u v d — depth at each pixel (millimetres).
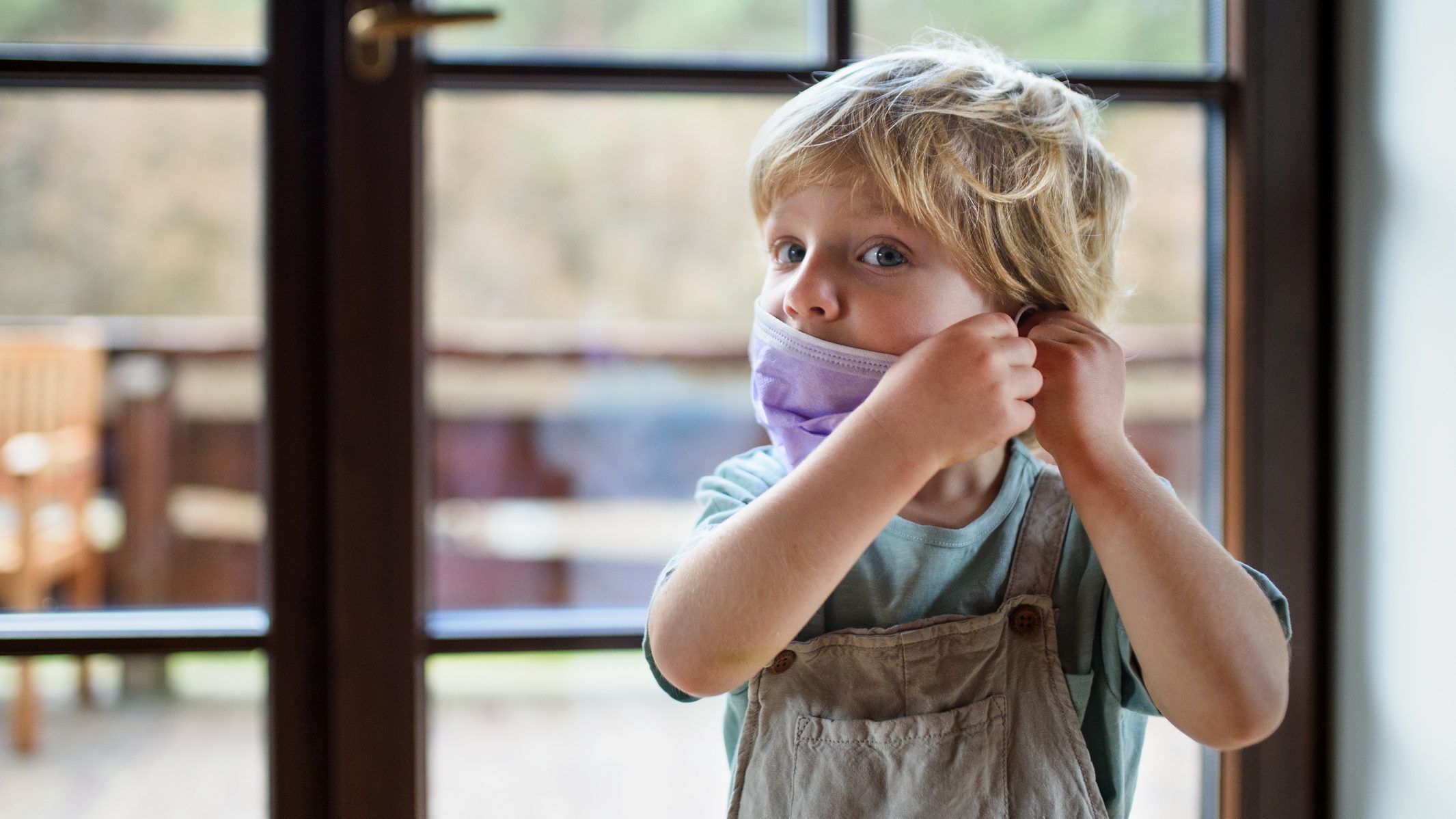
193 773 2066
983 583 612
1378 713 851
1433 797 798
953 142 562
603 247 6766
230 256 5898
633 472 4164
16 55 887
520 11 5797
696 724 2291
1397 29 828
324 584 905
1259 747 904
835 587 546
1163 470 3486
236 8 5277
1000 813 578
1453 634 779
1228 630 513
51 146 5582
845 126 564
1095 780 589
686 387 4266
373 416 889
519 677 2559
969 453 523
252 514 3627
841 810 579
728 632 505
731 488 628
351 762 896
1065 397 560
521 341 4145
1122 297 691
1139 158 3414
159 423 3564
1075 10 2895
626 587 3688
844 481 512
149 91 924
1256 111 896
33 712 2195
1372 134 854
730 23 6000
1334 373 896
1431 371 796
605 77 917
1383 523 846
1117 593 536
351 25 870
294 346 893
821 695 596
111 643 917
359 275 882
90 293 5773
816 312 571
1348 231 879
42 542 2785
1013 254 583
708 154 6723
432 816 959
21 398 2932
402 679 901
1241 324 901
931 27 795
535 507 4031
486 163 6711
